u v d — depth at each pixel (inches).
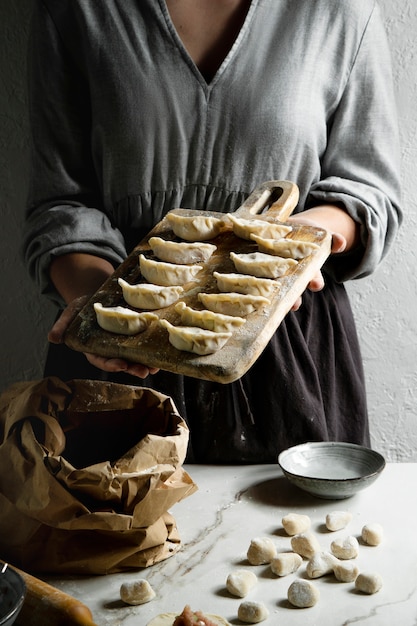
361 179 71.7
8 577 40.9
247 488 60.9
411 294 89.9
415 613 45.3
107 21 70.6
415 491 59.2
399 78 85.3
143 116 69.4
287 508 57.6
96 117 71.6
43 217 71.8
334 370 72.9
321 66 71.0
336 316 73.2
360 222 69.4
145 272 57.9
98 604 47.1
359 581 47.4
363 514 56.3
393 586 48.0
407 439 93.3
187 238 60.9
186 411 68.8
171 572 50.2
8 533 50.1
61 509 47.8
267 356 69.0
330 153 73.7
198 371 51.3
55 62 73.0
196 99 69.5
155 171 70.9
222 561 51.2
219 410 68.3
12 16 83.9
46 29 72.8
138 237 73.5
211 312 52.7
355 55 72.4
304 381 70.3
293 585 46.5
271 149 70.0
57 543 49.9
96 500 48.9
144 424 55.5
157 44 69.9
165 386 68.2
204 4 70.0
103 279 66.9
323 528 54.7
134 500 48.7
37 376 91.6
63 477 47.6
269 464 65.8
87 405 54.7
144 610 46.4
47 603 43.1
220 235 61.4
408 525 54.7
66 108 73.6
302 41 70.2
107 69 70.2
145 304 56.0
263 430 69.2
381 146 73.1
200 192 71.6
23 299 89.8
